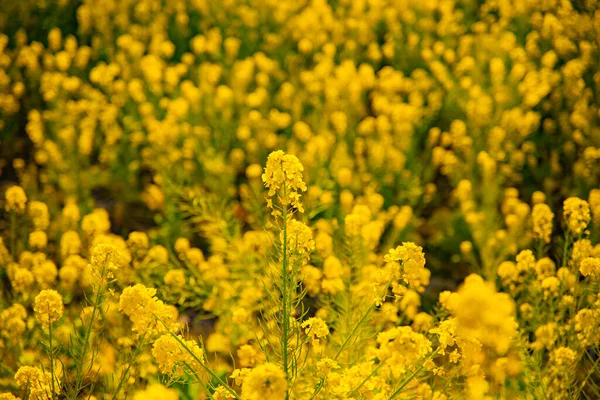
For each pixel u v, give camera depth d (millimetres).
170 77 2967
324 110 2904
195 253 1958
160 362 1278
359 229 1857
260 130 2793
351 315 1632
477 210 2449
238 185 2717
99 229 1967
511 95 2932
